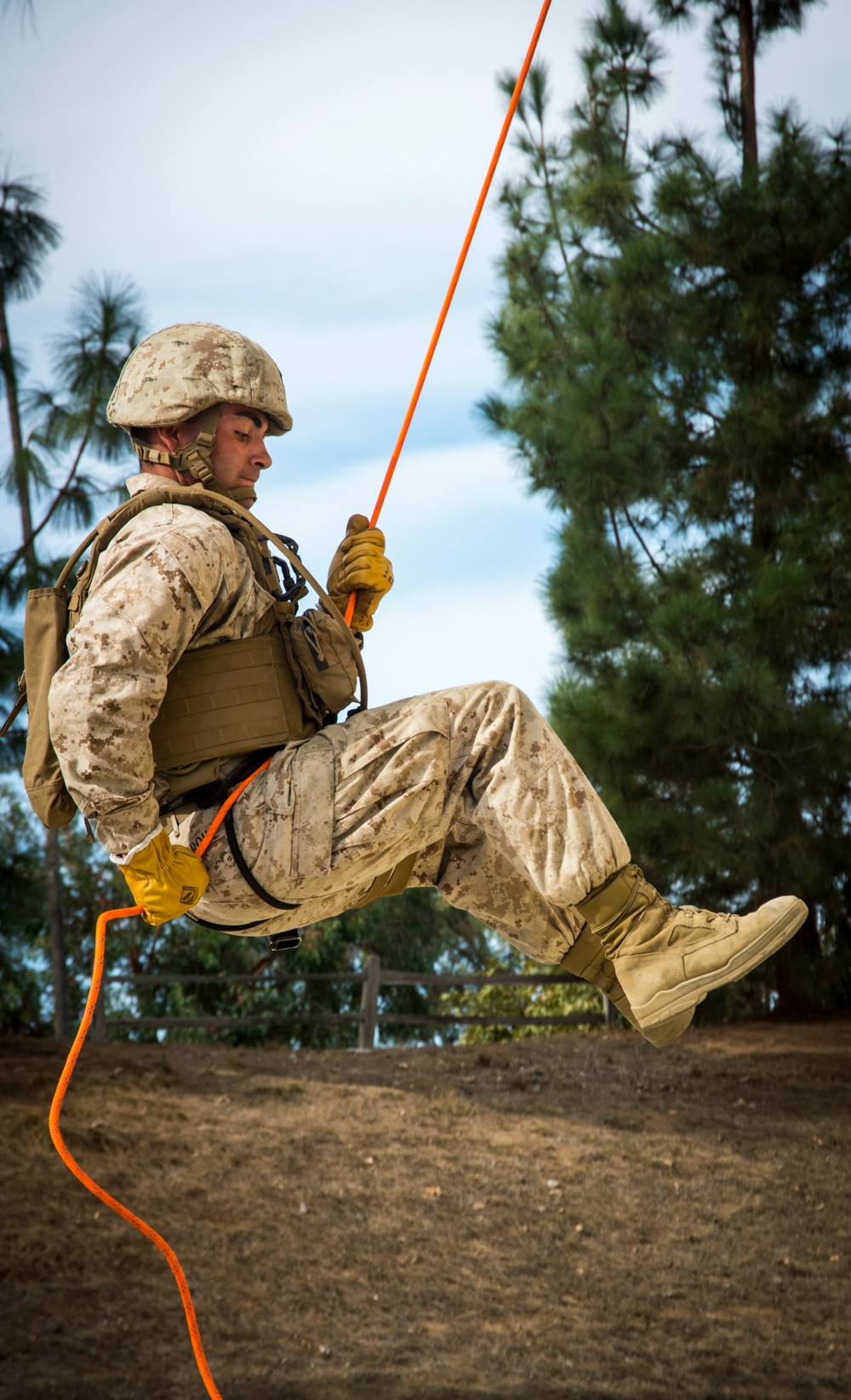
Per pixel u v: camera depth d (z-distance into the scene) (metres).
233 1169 9.05
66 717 2.03
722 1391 6.70
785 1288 8.18
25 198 13.80
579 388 14.09
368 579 2.47
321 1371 6.46
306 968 20.19
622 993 2.50
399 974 14.85
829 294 14.21
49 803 2.27
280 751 2.25
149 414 2.32
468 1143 10.37
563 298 15.55
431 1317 7.34
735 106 16.69
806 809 13.72
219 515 2.30
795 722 13.35
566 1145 10.59
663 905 2.24
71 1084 10.44
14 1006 18.84
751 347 14.38
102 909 19.84
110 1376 6.13
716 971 2.16
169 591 2.09
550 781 2.21
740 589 14.03
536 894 2.48
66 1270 7.20
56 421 13.62
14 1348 6.27
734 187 14.20
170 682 2.20
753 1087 12.59
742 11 16.28
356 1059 13.14
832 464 14.12
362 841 2.18
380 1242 8.25
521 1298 7.71
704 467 14.38
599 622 14.22
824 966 14.60
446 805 2.25
